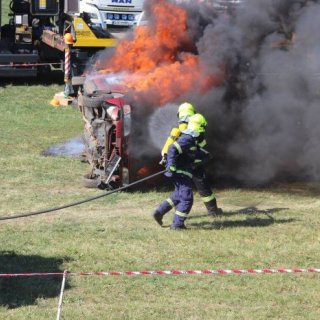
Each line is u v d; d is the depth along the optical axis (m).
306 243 23.38
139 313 18.48
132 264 21.69
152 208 26.97
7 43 52.03
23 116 42.38
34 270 21.16
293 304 19.12
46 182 30.02
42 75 55.44
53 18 55.38
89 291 19.84
